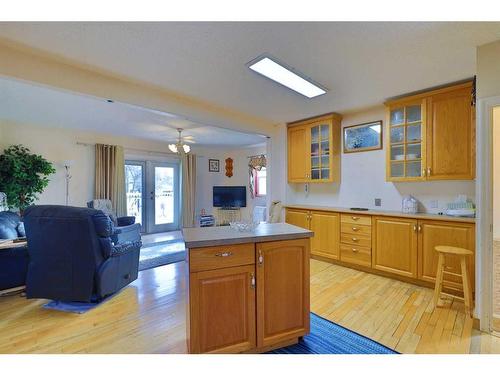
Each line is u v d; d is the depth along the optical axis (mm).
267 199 4824
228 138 6012
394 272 3170
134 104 2773
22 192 4133
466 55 2184
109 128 4961
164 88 2898
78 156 5234
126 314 2424
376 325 2195
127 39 1932
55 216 2453
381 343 1937
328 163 4055
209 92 3031
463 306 2523
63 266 2516
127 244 2980
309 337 2018
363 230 3467
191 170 7070
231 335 1699
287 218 4449
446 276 2766
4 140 4332
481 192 2086
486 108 2037
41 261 2553
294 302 1908
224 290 1677
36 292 2574
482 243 2082
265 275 1799
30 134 4617
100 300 2709
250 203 7281
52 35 1876
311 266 3764
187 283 1668
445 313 2391
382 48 2062
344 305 2568
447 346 1887
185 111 3252
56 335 2072
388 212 3396
